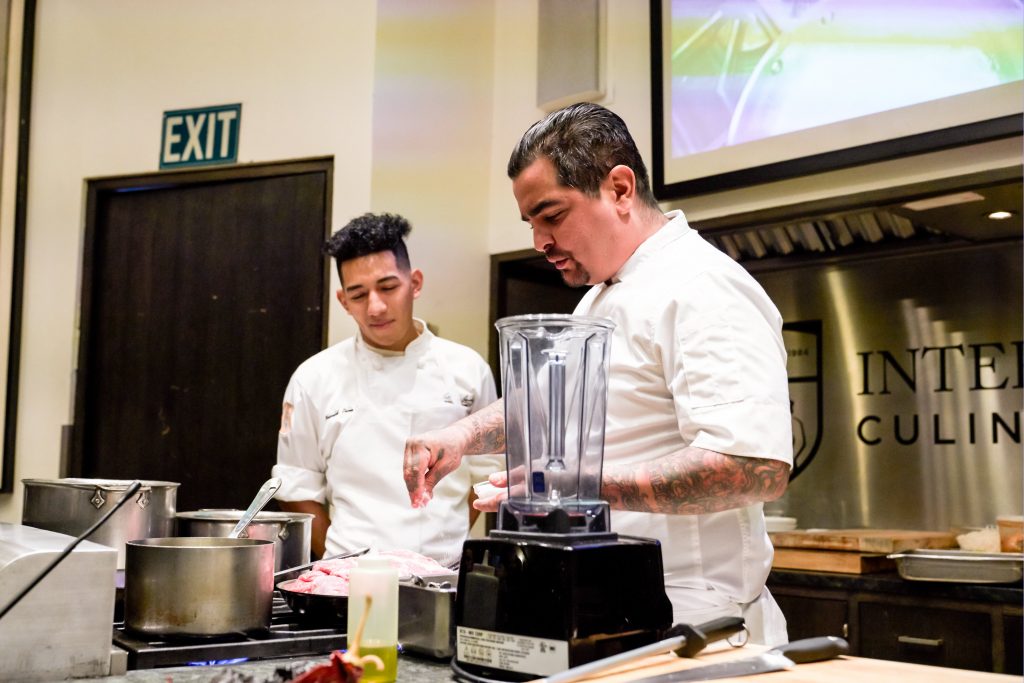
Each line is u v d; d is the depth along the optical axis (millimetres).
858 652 2807
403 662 1283
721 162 3047
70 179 3582
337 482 2660
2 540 1225
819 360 3402
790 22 2938
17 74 3613
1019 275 3016
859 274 3338
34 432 3504
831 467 3340
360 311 2604
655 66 3230
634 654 1078
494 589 1170
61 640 1146
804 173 2848
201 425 3379
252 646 1275
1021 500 2943
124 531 1548
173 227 3502
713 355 1426
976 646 2580
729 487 1343
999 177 2520
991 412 3027
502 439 1722
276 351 3314
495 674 1156
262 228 3383
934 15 2652
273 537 1715
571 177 1573
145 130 3525
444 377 2719
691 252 1589
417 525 2574
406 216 3326
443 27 3564
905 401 3205
